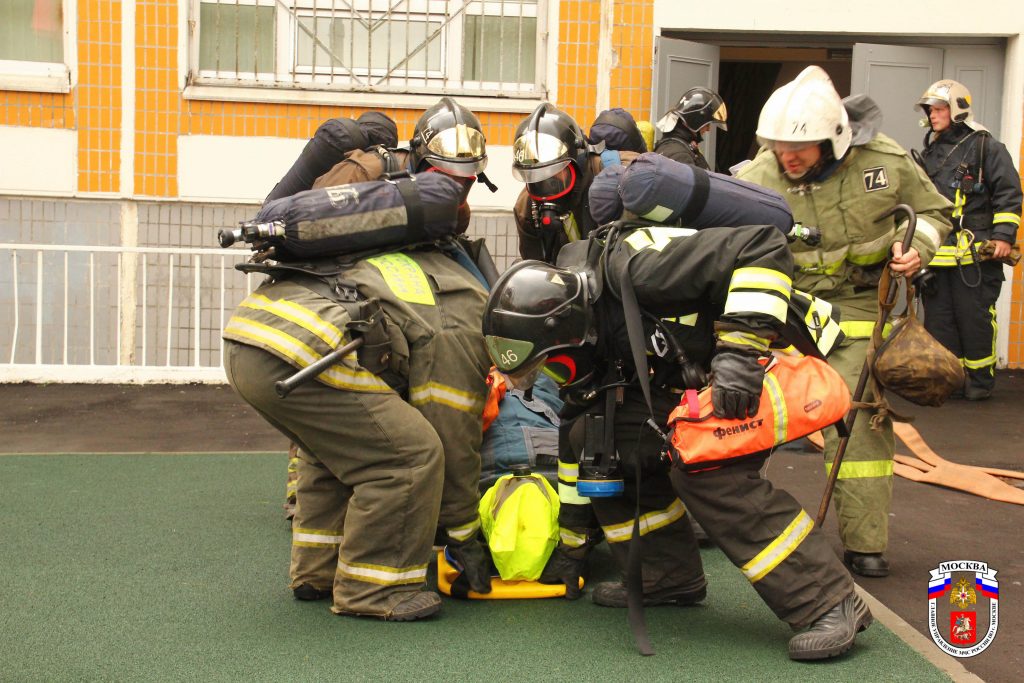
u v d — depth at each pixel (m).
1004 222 7.83
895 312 8.19
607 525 3.80
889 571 4.26
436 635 3.54
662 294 3.27
